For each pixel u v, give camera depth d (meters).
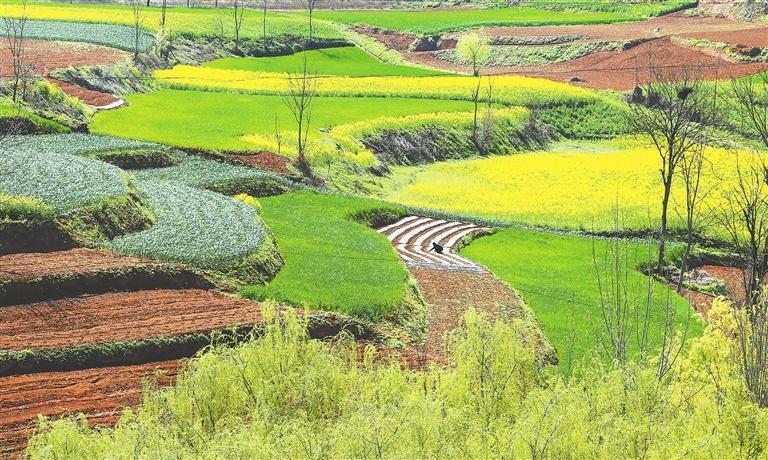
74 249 46.44
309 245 57.25
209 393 26.38
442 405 23.89
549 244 70.56
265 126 97.88
